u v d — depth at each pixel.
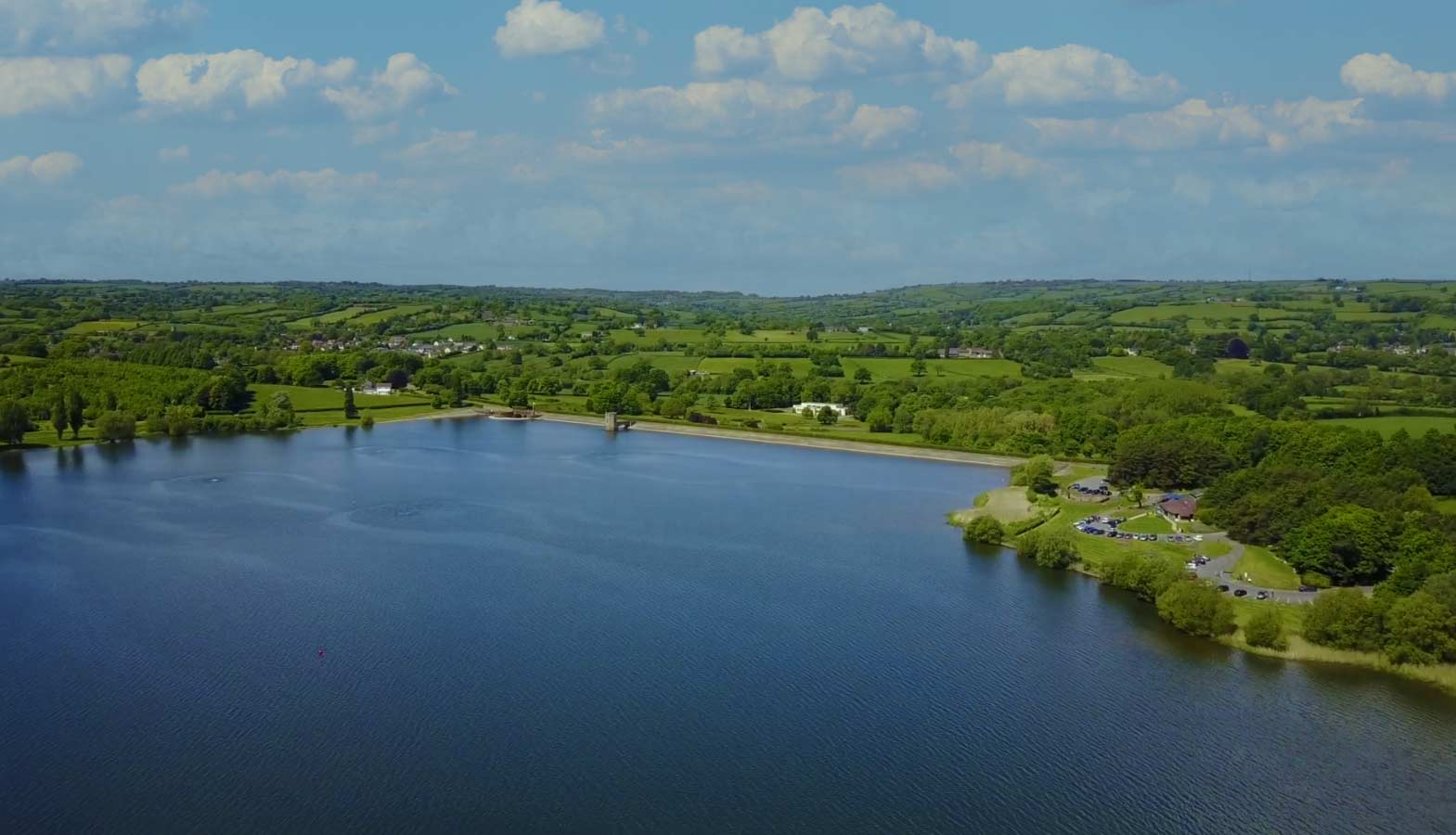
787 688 144.75
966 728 133.88
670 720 135.25
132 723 131.12
